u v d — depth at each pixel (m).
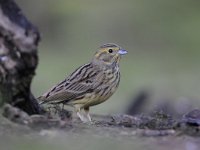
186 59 30.28
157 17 34.78
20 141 9.47
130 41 33.59
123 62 28.88
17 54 10.15
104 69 13.26
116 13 34.97
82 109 13.22
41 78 26.09
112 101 22.36
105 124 11.23
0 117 10.22
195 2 35.53
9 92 10.35
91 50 32.44
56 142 9.52
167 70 28.03
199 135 10.34
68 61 29.66
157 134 10.23
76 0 35.88
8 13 10.10
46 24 34.88
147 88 22.33
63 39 33.69
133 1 35.69
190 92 24.81
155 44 33.00
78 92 12.87
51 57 30.20
